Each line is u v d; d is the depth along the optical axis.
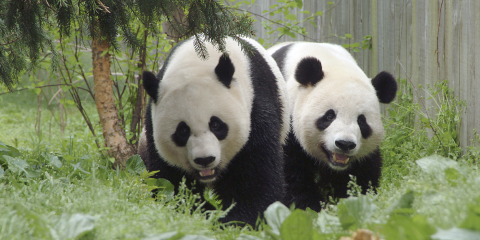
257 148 6.20
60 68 10.19
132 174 6.77
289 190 8.13
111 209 4.32
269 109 6.44
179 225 3.80
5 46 6.85
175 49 7.08
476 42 7.81
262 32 14.43
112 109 8.11
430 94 8.92
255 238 3.68
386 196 5.46
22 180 5.80
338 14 11.88
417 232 2.92
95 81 8.03
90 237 3.43
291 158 8.12
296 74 7.89
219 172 6.23
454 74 8.48
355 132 7.16
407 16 9.67
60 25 6.16
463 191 3.83
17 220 3.49
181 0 5.56
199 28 5.67
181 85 5.92
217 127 5.80
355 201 3.87
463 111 8.34
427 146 8.73
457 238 2.80
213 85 5.89
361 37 11.18
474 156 7.79
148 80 6.03
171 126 5.83
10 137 13.15
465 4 8.04
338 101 7.39
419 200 4.27
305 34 12.19
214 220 4.66
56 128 15.13
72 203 4.41
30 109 19.39
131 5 5.91
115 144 8.08
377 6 10.55
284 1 10.79
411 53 9.66
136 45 6.93
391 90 7.86
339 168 7.59
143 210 4.56
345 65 8.23
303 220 3.37
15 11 5.74
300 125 7.87
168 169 6.41
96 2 5.70
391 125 10.39
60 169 6.57
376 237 3.39
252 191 6.25
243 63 6.61
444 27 8.64
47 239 3.25
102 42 7.46
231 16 5.57
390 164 8.81
